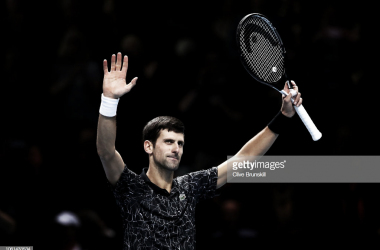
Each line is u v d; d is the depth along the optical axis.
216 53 29.33
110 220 24.81
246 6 31.45
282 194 25.39
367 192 25.12
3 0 33.34
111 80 13.49
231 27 30.16
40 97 30.16
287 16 30.86
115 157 13.69
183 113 27.98
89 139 25.83
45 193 23.88
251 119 28.16
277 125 15.03
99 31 31.77
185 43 30.61
